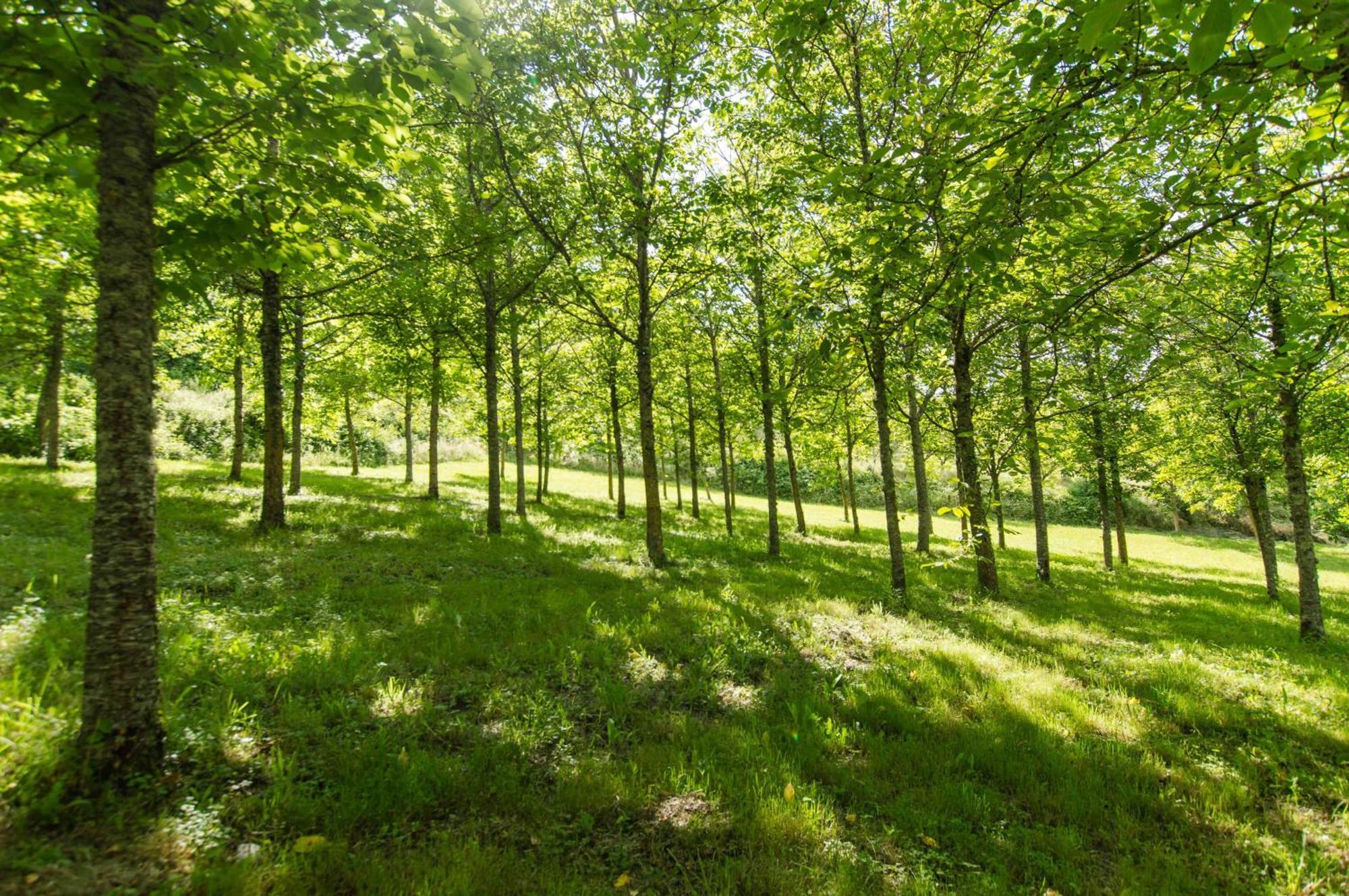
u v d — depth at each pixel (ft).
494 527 50.26
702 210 38.58
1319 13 8.32
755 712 19.99
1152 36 12.89
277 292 40.06
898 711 20.26
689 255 44.88
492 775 14.89
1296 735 20.63
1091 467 68.13
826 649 26.50
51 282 28.48
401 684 18.98
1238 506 61.41
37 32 10.15
